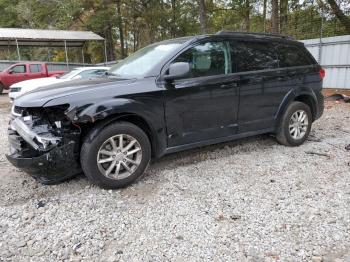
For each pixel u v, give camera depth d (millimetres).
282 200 3451
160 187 3791
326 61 12531
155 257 2578
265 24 27625
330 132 6297
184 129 4133
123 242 2779
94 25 29250
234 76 4449
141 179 4012
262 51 4852
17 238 2842
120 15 29875
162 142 3973
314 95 5422
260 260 2523
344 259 2516
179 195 3590
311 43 12914
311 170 4266
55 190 3717
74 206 3357
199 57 4215
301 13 18359
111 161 3623
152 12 29406
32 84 9617
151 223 3051
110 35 32812
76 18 30844
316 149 5137
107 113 3467
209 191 3680
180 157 4801
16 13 36188
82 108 3381
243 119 4672
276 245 2695
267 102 4867
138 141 3746
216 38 4395
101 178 3562
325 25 16547
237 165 4469
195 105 4145
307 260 2516
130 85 3723
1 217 3178
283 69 5020
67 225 3029
